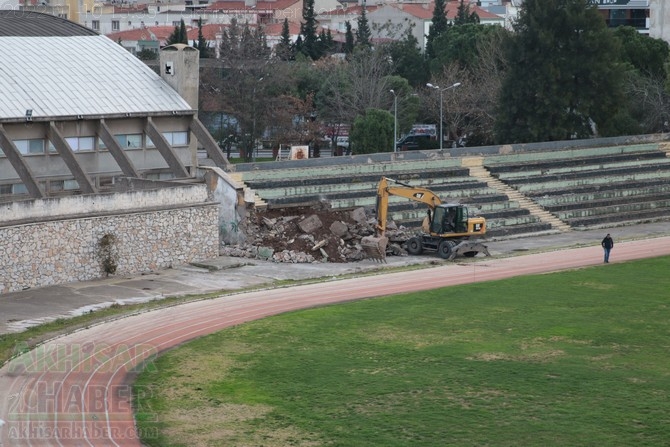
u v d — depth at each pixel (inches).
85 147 6968.5
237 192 6781.5
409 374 4269.2
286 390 4057.6
